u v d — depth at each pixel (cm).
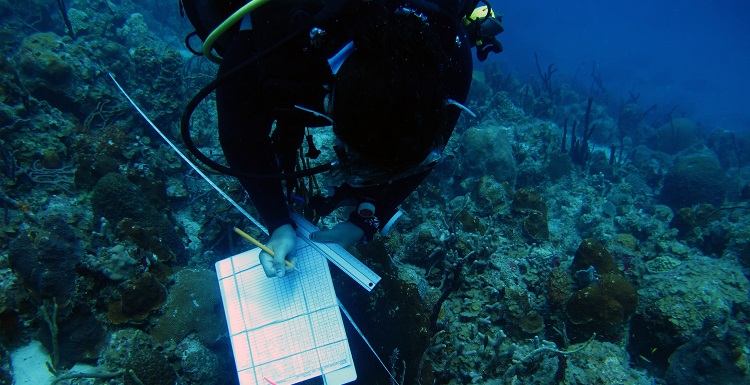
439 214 522
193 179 588
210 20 149
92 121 589
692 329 422
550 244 550
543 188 841
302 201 198
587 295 377
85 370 287
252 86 133
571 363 346
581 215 733
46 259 284
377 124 89
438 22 125
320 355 199
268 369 198
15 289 296
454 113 149
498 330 376
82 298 298
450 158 702
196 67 1057
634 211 788
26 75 549
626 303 378
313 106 123
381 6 99
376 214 175
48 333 288
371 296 303
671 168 1023
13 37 712
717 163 967
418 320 300
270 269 167
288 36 108
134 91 656
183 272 349
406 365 290
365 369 288
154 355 281
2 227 365
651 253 664
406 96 86
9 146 460
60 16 1016
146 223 381
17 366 286
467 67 147
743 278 484
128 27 980
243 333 200
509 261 468
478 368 340
